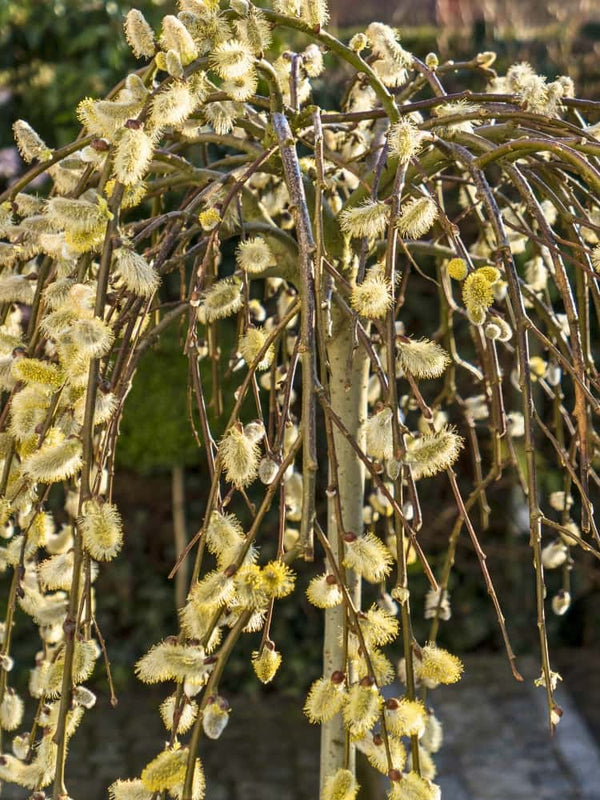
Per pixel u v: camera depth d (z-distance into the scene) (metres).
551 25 3.15
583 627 3.25
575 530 1.33
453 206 2.73
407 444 1.02
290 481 1.26
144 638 3.20
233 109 1.09
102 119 0.95
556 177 1.16
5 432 1.07
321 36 1.06
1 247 1.08
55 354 1.07
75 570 0.91
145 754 2.83
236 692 3.19
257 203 1.22
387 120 1.25
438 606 1.34
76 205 0.94
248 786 2.69
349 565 0.91
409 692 0.91
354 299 0.92
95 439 1.16
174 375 2.70
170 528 3.20
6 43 2.95
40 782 1.02
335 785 0.92
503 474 3.01
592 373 1.19
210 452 1.06
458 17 3.19
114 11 2.89
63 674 0.91
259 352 0.98
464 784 2.25
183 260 1.12
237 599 0.90
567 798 2.17
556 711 0.94
